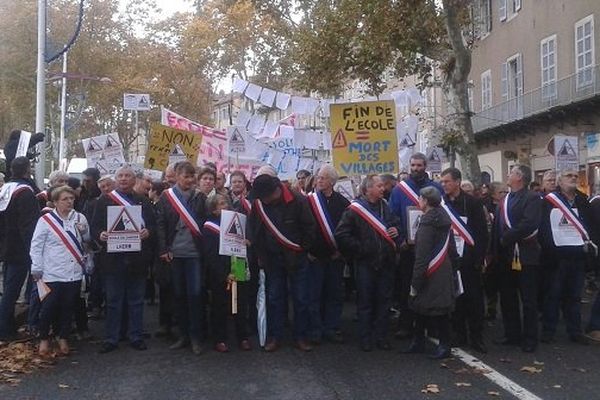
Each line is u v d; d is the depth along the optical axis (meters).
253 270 9.41
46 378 7.64
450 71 19.55
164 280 9.01
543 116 26.36
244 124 16.42
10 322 9.15
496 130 30.50
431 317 8.48
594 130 24.33
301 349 8.84
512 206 8.84
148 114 44.28
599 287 9.83
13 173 9.27
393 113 12.21
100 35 41.34
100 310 11.20
